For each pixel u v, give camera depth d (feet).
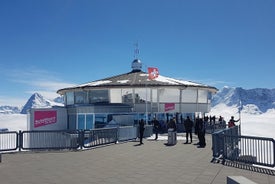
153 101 136.05
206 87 146.00
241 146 45.09
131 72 168.45
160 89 137.28
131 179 35.42
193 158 50.21
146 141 79.05
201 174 37.52
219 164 44.37
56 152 58.70
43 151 60.13
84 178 36.11
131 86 131.95
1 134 59.11
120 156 52.95
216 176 36.32
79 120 118.52
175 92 139.64
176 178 35.58
